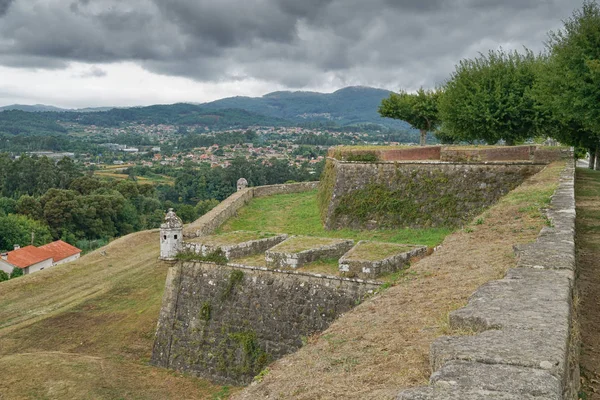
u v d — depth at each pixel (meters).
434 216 24.06
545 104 28.00
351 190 26.53
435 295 8.14
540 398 3.56
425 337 6.25
